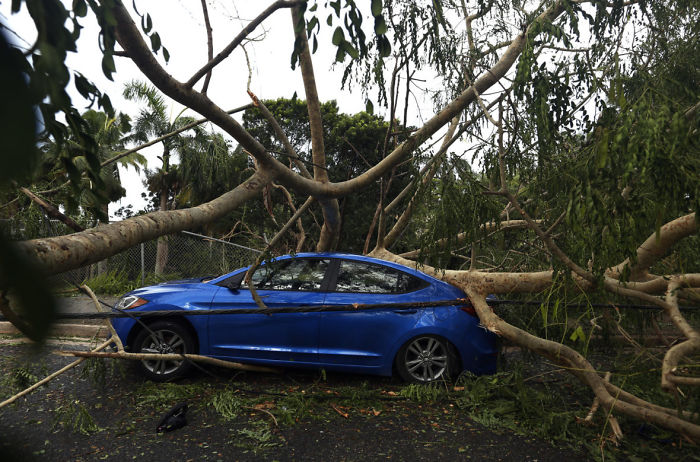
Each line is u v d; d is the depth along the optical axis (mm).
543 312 4086
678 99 3527
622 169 2861
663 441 3744
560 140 4117
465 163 4641
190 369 5223
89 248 1812
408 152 5797
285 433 3906
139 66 3129
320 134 6000
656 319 5277
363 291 5258
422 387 4730
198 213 3279
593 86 3719
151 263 10750
